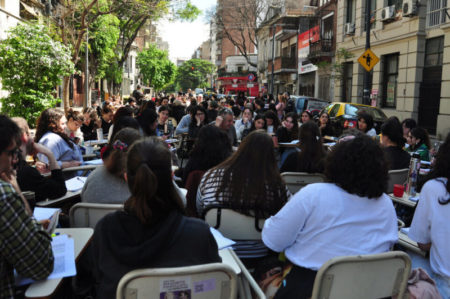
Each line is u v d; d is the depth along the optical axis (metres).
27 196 2.81
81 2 15.72
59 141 4.96
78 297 2.65
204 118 8.57
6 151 2.08
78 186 4.12
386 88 19.30
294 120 7.89
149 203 1.85
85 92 20.06
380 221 2.31
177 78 116.75
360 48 20.75
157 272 1.79
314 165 4.46
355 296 2.15
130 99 15.20
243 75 66.12
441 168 2.62
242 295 2.39
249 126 9.26
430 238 2.66
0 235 1.84
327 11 25.73
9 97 11.34
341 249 2.24
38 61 11.13
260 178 2.79
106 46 26.67
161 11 20.27
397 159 4.78
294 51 35.41
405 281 2.22
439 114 15.02
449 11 14.70
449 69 14.49
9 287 1.92
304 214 2.28
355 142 2.28
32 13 19.44
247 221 2.83
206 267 1.85
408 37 16.73
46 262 1.99
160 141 1.97
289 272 2.39
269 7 40.97
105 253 1.89
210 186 2.91
